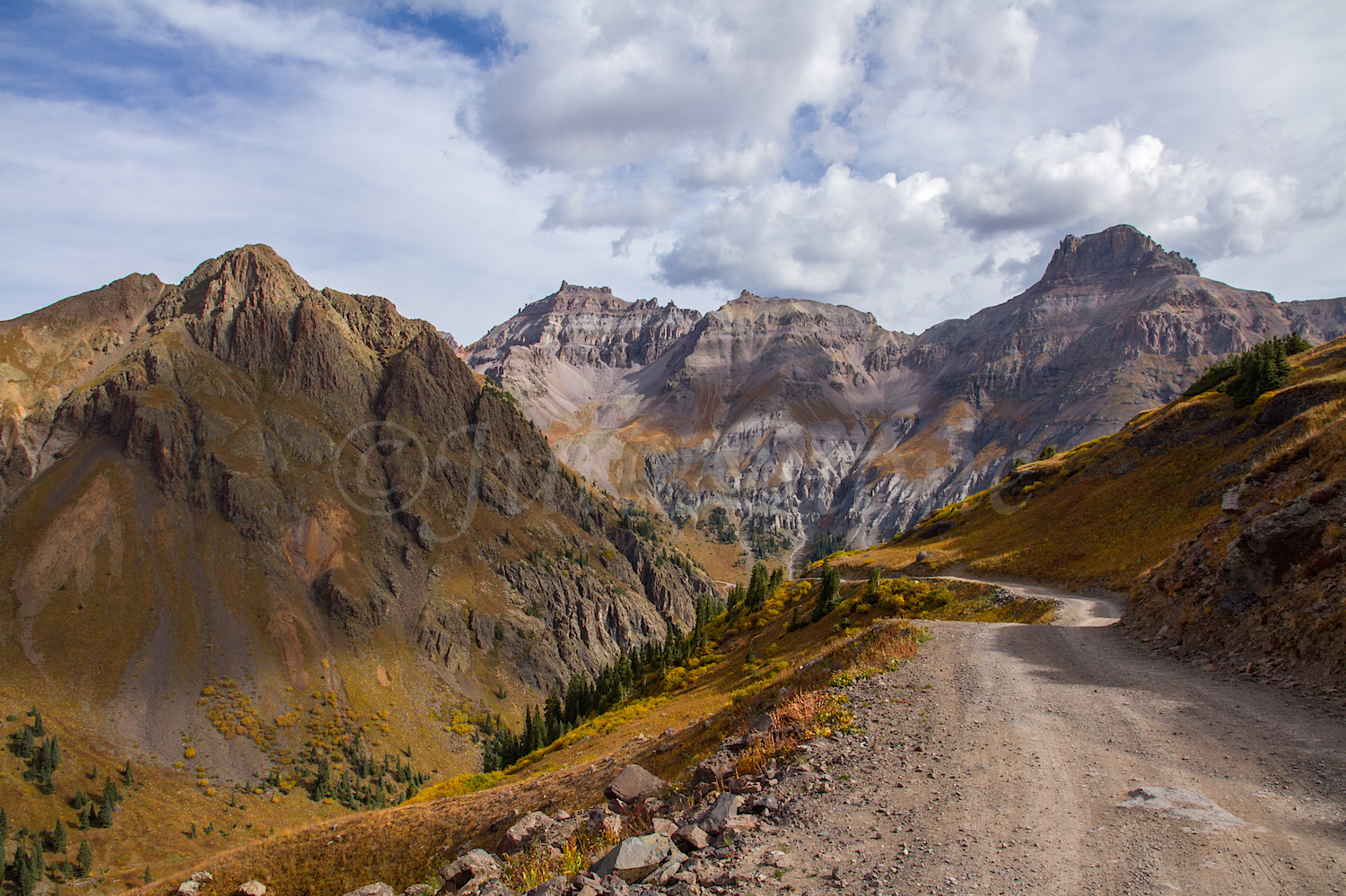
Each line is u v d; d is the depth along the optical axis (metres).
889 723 17.86
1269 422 65.44
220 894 37.66
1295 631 19.89
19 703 179.75
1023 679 21.78
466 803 41.44
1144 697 18.75
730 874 10.42
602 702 113.50
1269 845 9.48
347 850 39.00
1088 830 10.49
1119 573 57.84
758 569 106.56
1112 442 96.12
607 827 16.78
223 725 190.62
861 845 10.88
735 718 27.36
